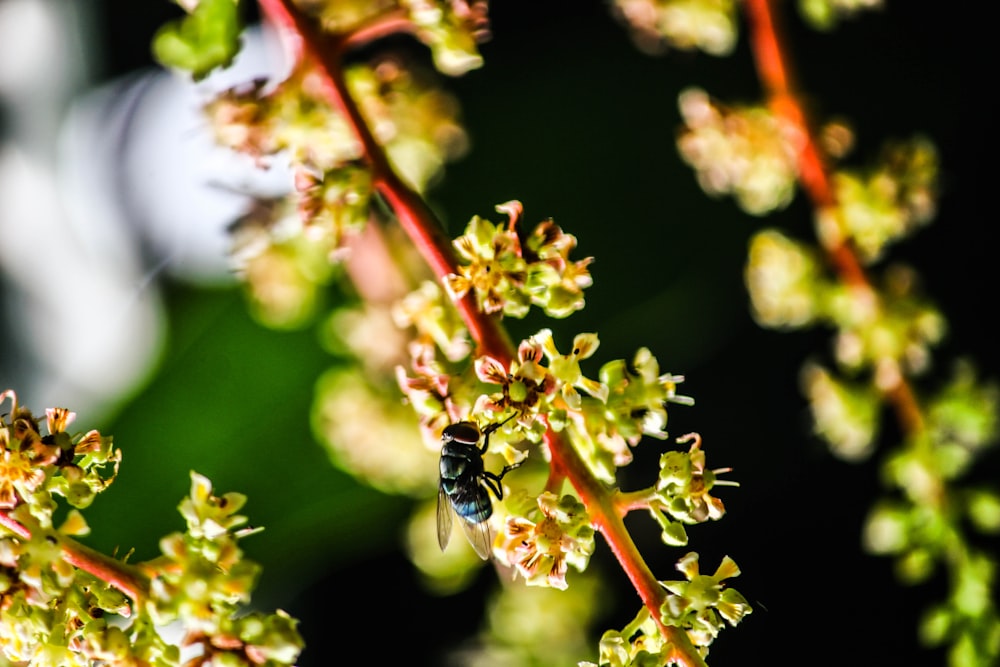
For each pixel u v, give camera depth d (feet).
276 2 0.93
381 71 0.97
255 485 1.08
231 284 1.09
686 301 1.08
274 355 1.09
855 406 1.02
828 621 1.10
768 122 1.01
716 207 1.09
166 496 1.07
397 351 1.04
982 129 1.10
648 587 0.89
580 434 0.89
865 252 1.02
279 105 0.93
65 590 0.87
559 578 0.88
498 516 0.90
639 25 1.02
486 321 0.90
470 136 1.10
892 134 1.10
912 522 1.00
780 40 1.01
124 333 1.10
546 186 1.09
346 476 1.08
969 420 1.01
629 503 0.89
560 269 0.89
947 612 0.99
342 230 0.91
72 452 0.88
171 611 0.87
